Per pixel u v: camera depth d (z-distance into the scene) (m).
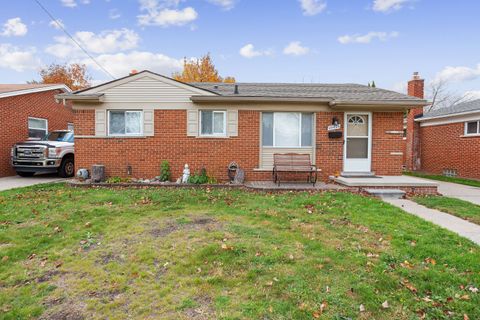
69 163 12.55
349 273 3.59
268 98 9.84
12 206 6.81
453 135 14.39
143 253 4.21
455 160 14.25
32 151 11.73
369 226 5.33
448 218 6.07
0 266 3.97
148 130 10.26
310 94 10.57
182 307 3.01
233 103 10.23
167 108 10.24
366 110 10.35
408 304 2.99
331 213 6.25
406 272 3.58
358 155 10.52
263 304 3.01
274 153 10.41
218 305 3.02
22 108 13.91
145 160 10.30
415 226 5.36
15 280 3.62
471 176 13.26
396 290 3.23
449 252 4.15
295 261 3.92
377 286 3.30
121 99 10.20
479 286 3.28
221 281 3.46
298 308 2.93
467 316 2.80
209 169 10.33
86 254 4.28
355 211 6.38
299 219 5.80
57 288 3.44
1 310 3.05
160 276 3.64
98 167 9.79
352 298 3.09
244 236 4.80
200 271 3.72
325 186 9.32
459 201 7.69
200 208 6.66
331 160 10.41
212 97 9.88
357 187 8.76
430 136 16.14
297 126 10.44
